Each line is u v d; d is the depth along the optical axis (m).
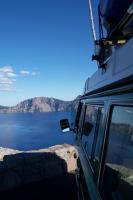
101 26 4.31
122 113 1.91
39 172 9.41
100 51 3.71
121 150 1.88
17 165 8.98
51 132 114.50
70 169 10.31
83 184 3.91
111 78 2.56
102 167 2.33
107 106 2.44
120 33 3.19
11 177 8.76
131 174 1.66
